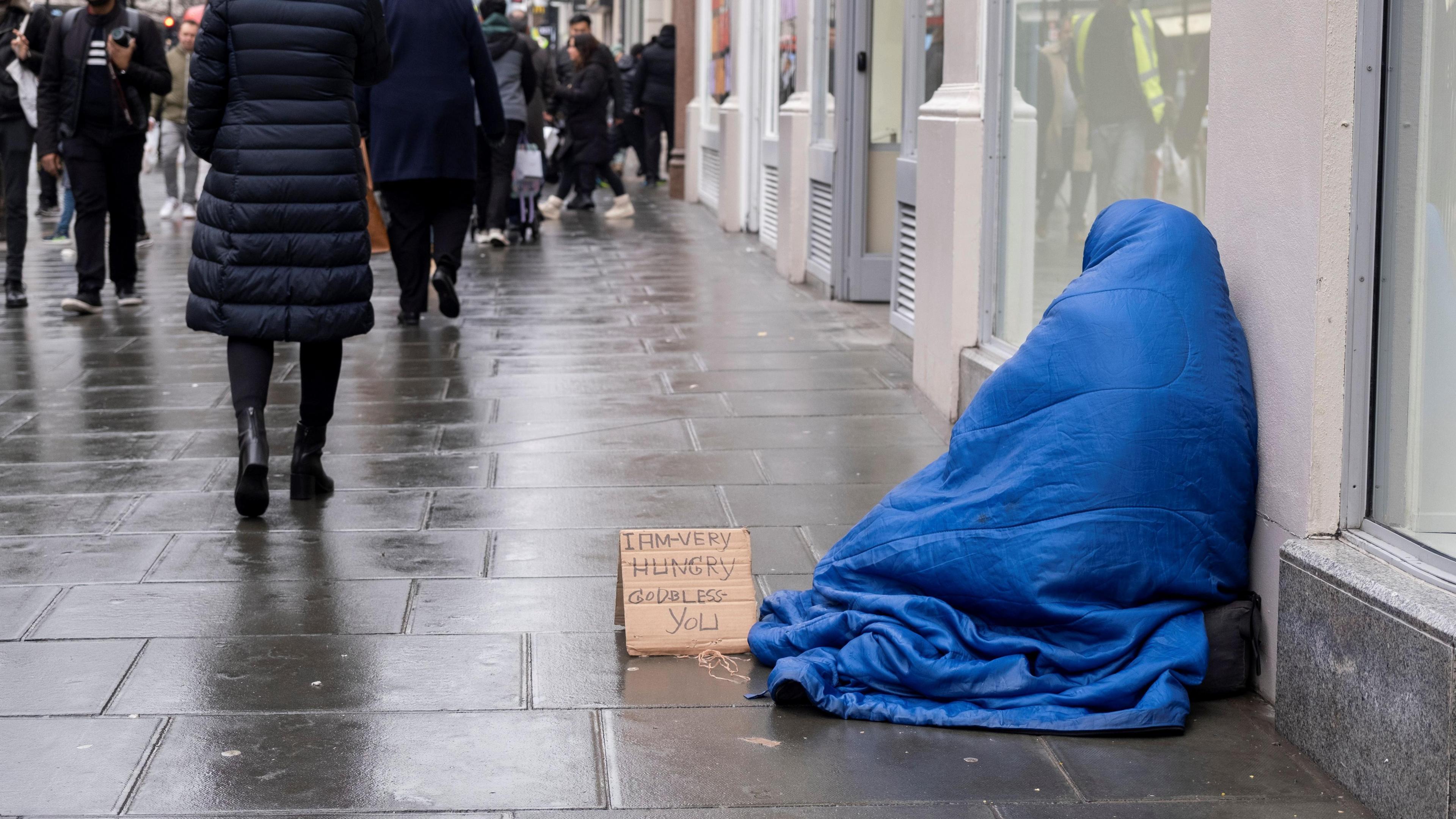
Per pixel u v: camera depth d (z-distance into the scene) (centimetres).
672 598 385
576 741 327
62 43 912
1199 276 369
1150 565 349
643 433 621
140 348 819
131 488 533
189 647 380
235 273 489
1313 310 330
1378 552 320
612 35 4278
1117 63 505
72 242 1409
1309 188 331
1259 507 361
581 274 1166
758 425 637
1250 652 358
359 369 764
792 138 1102
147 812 292
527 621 403
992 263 607
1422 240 321
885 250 1005
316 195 489
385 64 520
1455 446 307
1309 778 314
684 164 2047
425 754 320
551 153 1802
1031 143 577
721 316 944
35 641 383
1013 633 358
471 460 578
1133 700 337
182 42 1520
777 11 1323
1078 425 356
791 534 482
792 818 292
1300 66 335
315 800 298
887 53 978
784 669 344
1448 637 272
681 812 295
